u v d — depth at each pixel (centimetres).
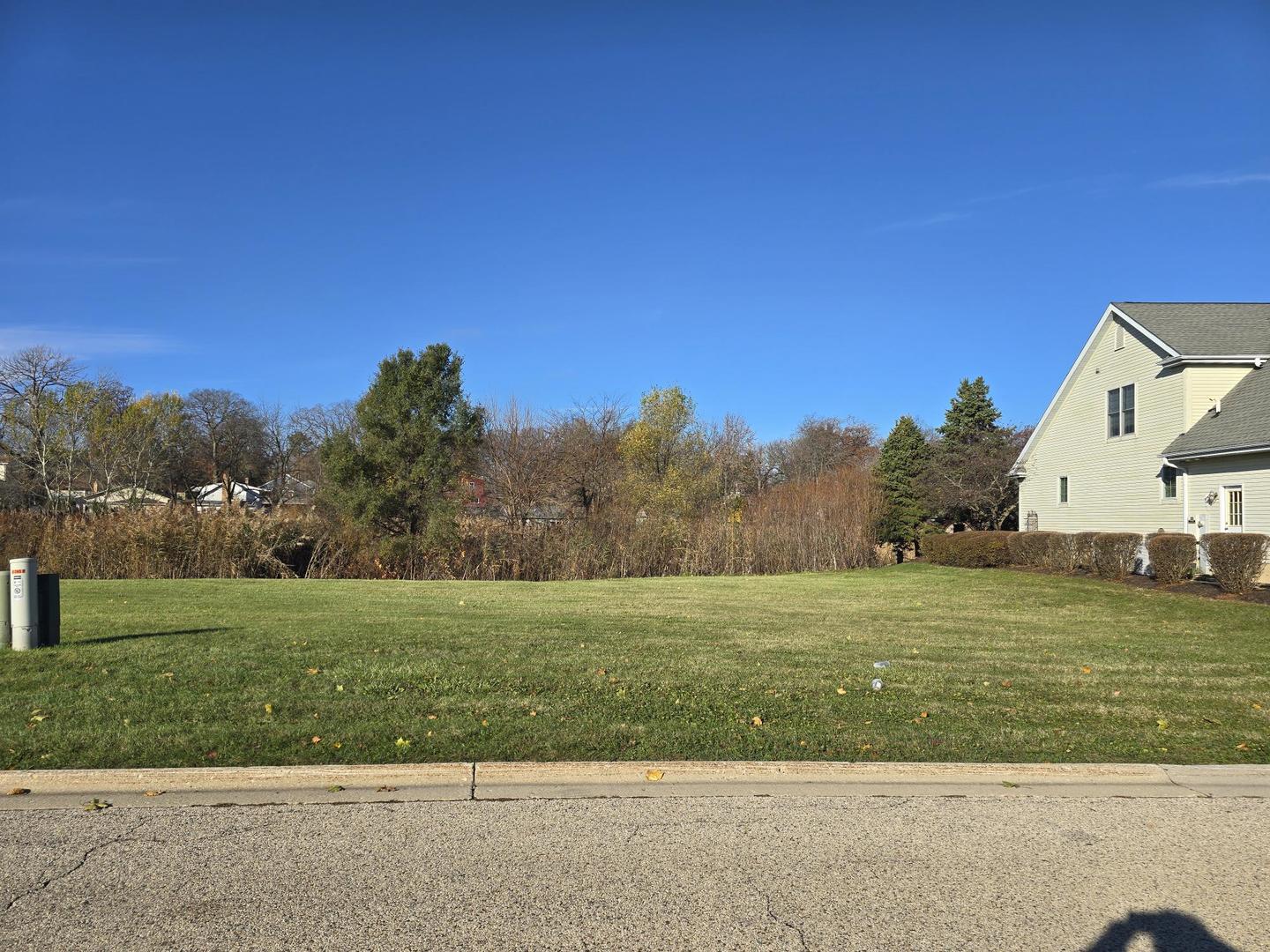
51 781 544
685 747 626
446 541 2717
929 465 4703
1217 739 669
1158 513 2509
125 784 547
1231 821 516
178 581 2136
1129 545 2148
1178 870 445
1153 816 522
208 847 458
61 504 4456
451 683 807
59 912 385
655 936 371
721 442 5147
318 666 882
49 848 455
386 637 1086
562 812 515
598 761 587
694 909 396
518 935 370
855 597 1934
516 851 457
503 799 537
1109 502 2756
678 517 3444
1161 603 1730
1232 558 1728
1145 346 2573
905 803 539
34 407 4534
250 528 2555
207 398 6931
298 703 721
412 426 2811
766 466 7669
